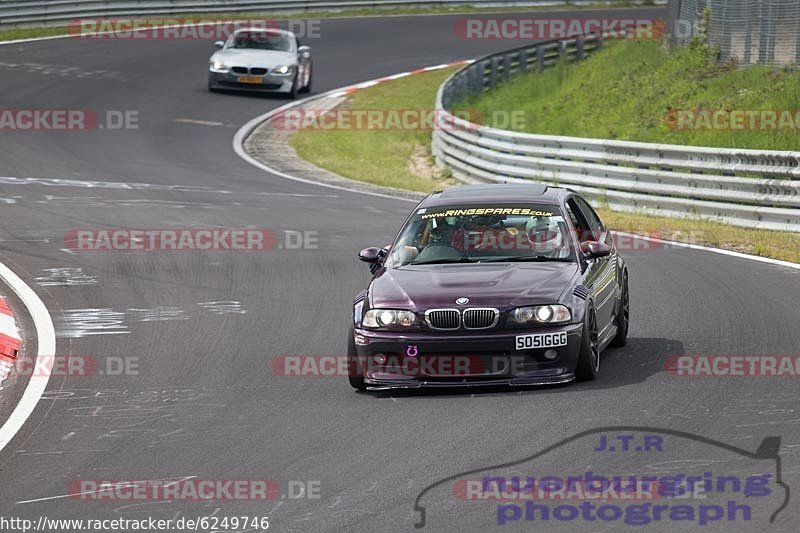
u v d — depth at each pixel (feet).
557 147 250.16
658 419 89.56
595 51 430.61
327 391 105.19
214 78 377.91
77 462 86.99
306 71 392.88
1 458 88.84
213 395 105.29
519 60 411.75
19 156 282.15
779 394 95.35
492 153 267.39
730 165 212.84
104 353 122.72
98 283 158.61
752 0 319.27
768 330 121.08
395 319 101.09
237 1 515.91
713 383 100.07
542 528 68.39
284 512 73.56
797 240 188.03
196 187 251.80
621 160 233.35
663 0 595.47
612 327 114.83
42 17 471.21
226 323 135.64
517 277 103.40
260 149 316.81
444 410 96.07
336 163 309.63
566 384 102.73
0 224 200.54
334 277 161.79
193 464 85.10
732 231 199.72
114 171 269.03
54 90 372.38
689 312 133.18
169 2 493.77
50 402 104.68
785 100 285.23
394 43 490.90
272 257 177.06
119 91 377.09
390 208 229.45
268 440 90.22
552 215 112.47
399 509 72.74
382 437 89.04
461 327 99.81
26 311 142.61
